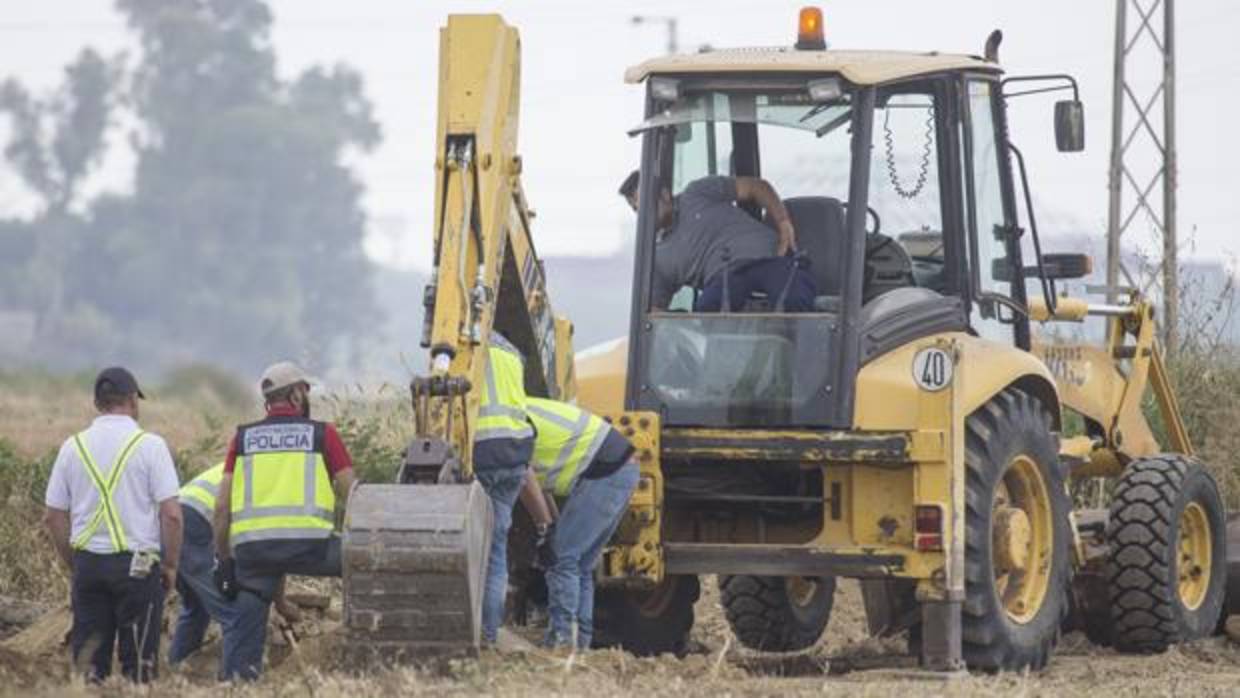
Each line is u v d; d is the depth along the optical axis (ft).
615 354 154.20
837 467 146.82
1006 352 150.61
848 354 143.74
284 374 134.82
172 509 134.51
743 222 148.97
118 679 126.72
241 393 389.60
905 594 155.53
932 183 150.51
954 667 143.23
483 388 134.31
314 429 133.90
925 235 151.02
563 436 143.84
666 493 151.84
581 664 131.03
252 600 134.21
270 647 147.54
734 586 173.37
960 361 142.10
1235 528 181.37
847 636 185.88
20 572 180.24
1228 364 227.40
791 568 145.28
